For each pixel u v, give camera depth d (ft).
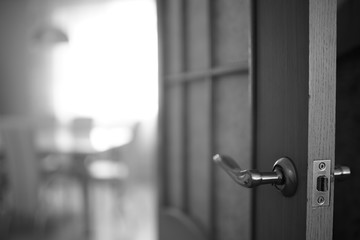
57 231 9.17
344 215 2.70
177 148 4.67
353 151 2.56
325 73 1.44
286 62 1.63
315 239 1.48
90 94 15.23
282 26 1.67
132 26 14.76
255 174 1.61
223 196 3.40
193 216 4.22
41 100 15.69
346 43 2.42
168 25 4.79
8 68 15.72
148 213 10.73
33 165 7.54
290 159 1.60
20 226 9.18
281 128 1.69
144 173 14.52
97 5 14.87
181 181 4.55
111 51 14.97
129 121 14.61
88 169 9.34
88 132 11.28
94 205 11.44
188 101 4.26
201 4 3.76
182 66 4.30
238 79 3.04
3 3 15.51
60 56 15.34
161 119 4.94
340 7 2.44
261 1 1.91
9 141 7.27
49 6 15.17
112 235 8.96
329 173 1.46
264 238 1.94
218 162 2.05
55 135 10.64
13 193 7.68
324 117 1.45
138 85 14.75
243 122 2.98
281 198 1.71
